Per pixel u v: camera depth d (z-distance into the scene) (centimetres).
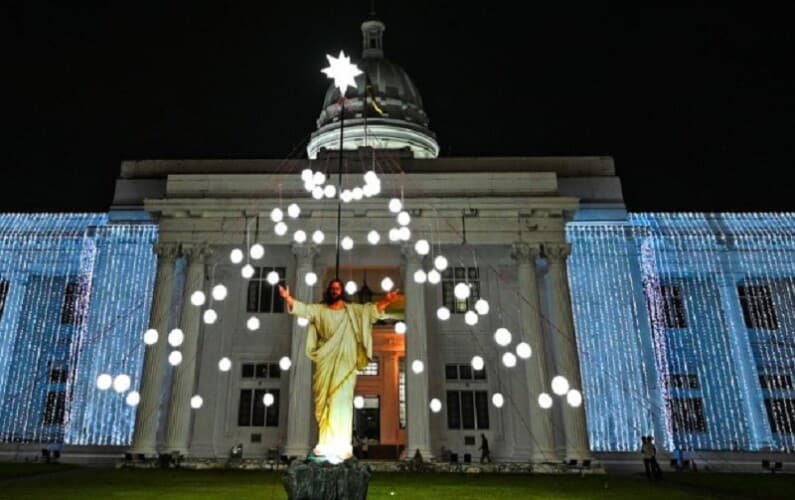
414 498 1669
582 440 3055
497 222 3378
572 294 3753
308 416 3041
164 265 3306
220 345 3431
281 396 3344
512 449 3253
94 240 3928
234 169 3978
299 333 3159
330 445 968
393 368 3903
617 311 3719
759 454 3497
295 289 3322
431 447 3247
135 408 3481
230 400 3369
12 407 3772
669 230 4084
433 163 3872
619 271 3806
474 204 3375
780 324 4022
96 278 3753
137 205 3931
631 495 1845
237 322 3497
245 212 3356
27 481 2095
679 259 4038
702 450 3609
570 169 4038
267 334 3472
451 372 3425
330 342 986
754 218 4200
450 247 3438
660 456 3416
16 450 3466
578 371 3170
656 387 3562
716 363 3897
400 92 5159
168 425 3062
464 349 3456
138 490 1797
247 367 3438
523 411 3306
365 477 952
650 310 3919
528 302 3262
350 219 3344
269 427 3319
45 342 3894
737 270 4041
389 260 3581
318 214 3347
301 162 3894
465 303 3538
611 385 3575
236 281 3566
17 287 3991
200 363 3381
